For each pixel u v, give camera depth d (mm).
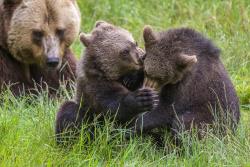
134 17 21172
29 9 16344
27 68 16938
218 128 13109
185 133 12852
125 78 13273
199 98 13242
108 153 12711
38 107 14836
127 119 12922
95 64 12961
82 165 12266
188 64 12898
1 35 16609
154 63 13062
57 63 16344
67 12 16688
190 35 13617
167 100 13172
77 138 13109
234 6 20359
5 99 15375
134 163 12117
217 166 12094
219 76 13484
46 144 12781
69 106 13297
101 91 12867
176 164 12195
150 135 13336
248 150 12570
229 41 18875
